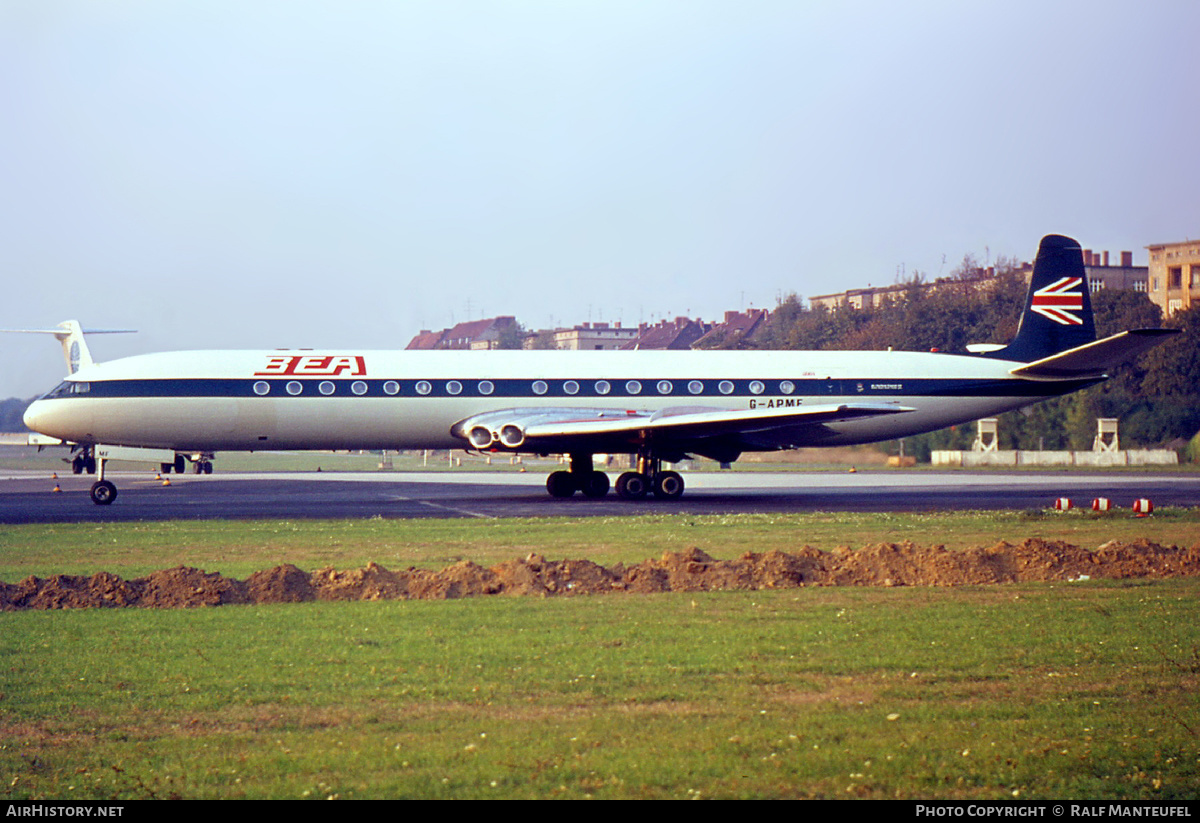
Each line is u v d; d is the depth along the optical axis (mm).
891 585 59375
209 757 29516
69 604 52500
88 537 82312
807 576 60906
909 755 29312
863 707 33906
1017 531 85000
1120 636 44375
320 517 101188
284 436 123000
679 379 128000
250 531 86188
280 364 122375
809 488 148625
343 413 122188
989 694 35531
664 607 51344
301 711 33781
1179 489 144000
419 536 81625
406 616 49156
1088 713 33375
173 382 119812
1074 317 136250
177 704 34656
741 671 38469
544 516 100500
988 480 171125
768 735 30922
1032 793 26922
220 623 47688
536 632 45375
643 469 126812
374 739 30844
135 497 133625
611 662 39812
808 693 35625
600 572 59312
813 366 130750
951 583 59906
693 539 79000
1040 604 52000
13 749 30438
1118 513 100562
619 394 126688
